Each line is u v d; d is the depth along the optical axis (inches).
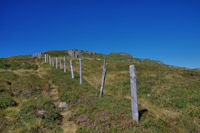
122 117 295.3
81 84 680.4
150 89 568.1
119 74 923.4
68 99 425.7
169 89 549.6
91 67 1321.4
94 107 362.9
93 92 551.2
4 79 610.9
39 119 260.8
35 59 2005.4
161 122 278.4
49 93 506.6
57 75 888.3
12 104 346.3
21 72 906.7
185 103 396.5
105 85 690.2
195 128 258.4
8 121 255.9
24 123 246.1
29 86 543.8
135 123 262.2
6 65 1081.4
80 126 261.1
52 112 309.3
